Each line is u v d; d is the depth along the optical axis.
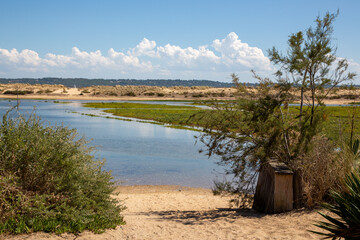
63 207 5.11
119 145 22.83
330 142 7.67
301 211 6.99
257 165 8.36
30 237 4.49
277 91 8.12
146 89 178.25
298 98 8.07
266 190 7.85
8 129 5.55
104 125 36.62
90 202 5.68
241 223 6.60
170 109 68.00
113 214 5.97
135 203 10.11
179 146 22.80
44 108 68.06
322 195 6.99
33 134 5.65
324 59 7.81
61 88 172.50
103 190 5.96
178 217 7.77
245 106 7.97
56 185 5.39
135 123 39.69
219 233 5.83
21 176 5.36
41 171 5.31
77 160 5.79
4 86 154.62
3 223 4.68
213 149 8.70
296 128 7.62
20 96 132.12
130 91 161.62
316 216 6.43
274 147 7.75
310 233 5.47
